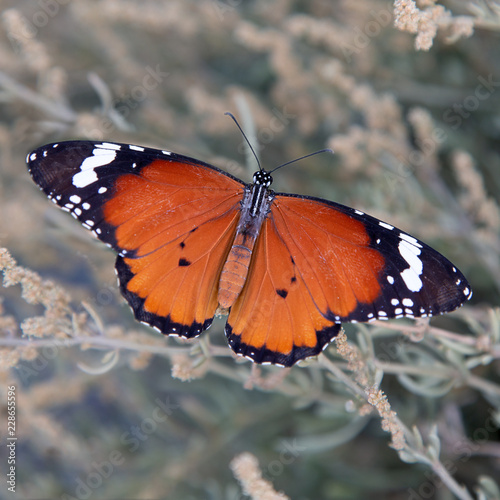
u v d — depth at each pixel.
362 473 0.51
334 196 0.52
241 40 0.52
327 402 0.48
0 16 0.54
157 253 0.44
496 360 0.50
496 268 0.50
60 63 0.56
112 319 0.52
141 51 0.58
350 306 0.43
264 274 0.44
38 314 0.52
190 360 0.46
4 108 0.55
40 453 0.52
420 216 0.50
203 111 0.53
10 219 0.50
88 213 0.43
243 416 0.51
